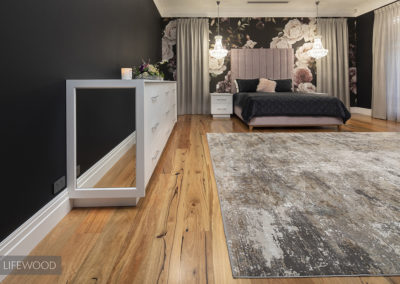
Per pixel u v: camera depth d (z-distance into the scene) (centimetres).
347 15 655
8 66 110
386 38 555
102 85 165
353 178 207
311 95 463
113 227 142
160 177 219
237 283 98
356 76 673
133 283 100
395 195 174
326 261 108
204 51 649
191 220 148
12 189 112
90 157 193
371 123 512
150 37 505
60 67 158
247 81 612
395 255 112
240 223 140
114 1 271
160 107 252
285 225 138
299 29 652
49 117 144
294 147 316
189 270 106
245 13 646
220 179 209
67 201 160
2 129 106
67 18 168
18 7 117
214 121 550
